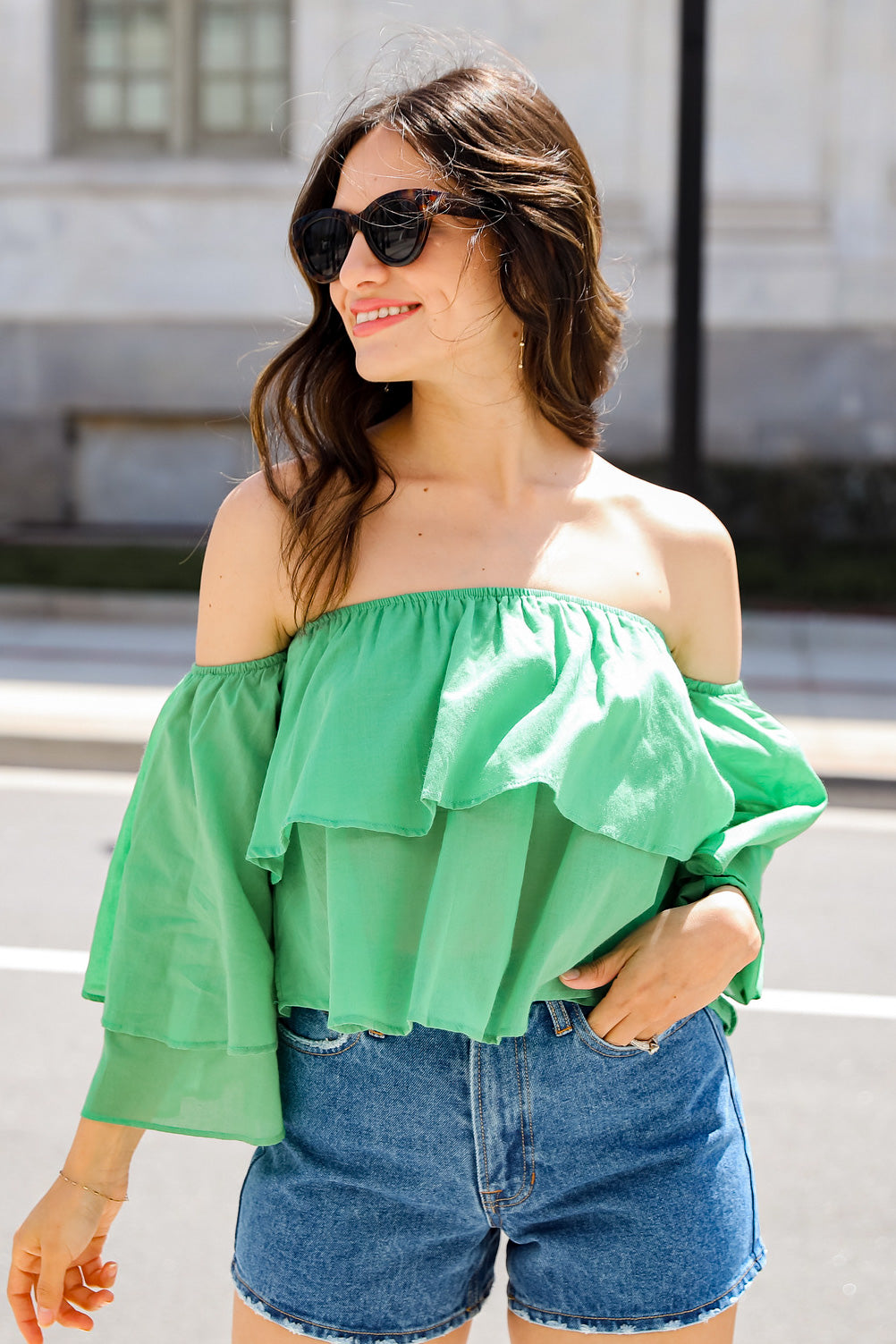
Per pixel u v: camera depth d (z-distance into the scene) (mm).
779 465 14781
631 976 1354
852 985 4398
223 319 16266
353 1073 1348
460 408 1411
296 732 1349
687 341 8664
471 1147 1340
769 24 15656
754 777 1512
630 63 15688
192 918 1430
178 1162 3271
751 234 15969
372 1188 1355
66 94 16500
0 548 12555
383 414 1501
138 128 16531
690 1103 1390
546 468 1464
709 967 1374
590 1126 1354
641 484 1510
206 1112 1420
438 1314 1420
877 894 5316
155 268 16281
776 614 11242
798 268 15922
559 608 1370
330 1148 1361
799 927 4949
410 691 1318
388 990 1306
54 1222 1433
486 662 1321
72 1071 3703
